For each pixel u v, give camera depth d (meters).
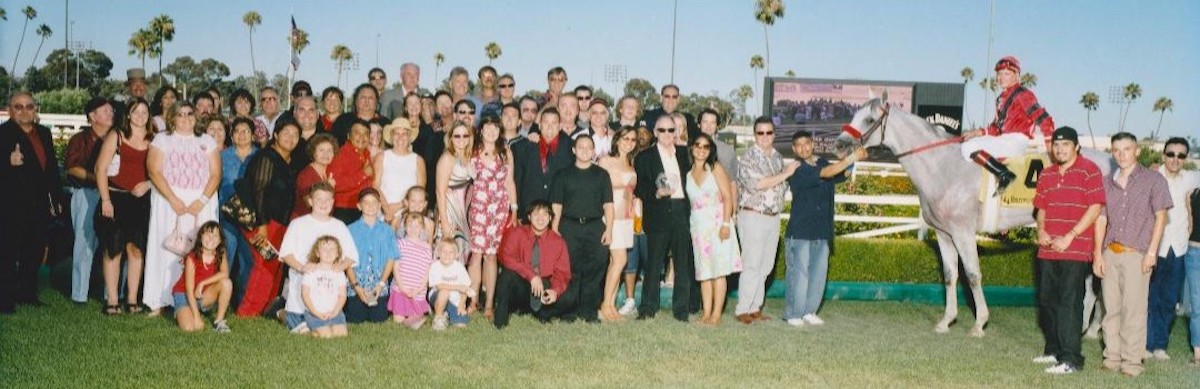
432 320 7.68
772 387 5.84
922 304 9.24
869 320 8.37
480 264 7.98
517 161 8.16
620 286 8.81
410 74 10.34
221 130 8.07
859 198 11.98
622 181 7.99
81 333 6.77
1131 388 6.13
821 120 26.45
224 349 6.41
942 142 7.91
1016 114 7.80
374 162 8.02
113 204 7.55
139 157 7.62
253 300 7.61
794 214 8.09
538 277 7.54
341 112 9.02
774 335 7.52
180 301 7.11
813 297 8.12
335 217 7.79
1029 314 8.80
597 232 7.75
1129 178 6.55
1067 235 6.54
